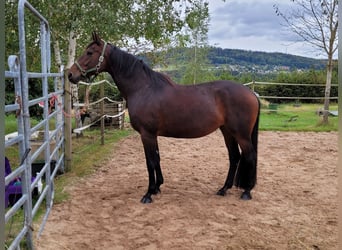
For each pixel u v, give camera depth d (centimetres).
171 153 659
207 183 465
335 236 304
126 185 456
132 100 386
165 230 314
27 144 261
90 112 927
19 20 250
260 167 550
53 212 360
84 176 499
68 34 764
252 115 381
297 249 280
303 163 578
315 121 1141
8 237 291
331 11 928
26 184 263
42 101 334
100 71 399
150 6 765
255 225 327
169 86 387
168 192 424
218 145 741
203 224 328
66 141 516
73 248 282
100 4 698
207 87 389
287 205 380
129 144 746
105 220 339
